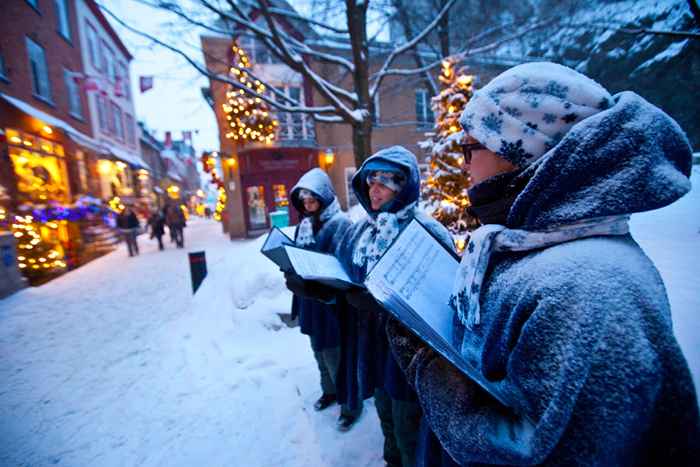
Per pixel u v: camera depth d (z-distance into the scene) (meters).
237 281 4.15
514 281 0.60
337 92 5.90
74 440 2.28
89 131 14.47
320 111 5.54
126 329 4.36
